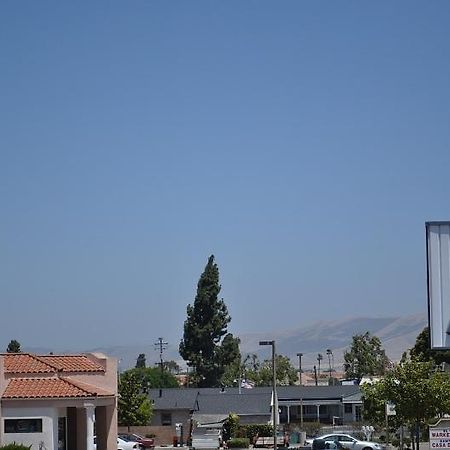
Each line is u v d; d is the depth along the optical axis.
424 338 78.50
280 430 94.00
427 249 32.56
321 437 72.69
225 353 136.62
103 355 60.88
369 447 68.88
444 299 32.31
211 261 138.62
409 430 62.97
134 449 73.50
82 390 52.47
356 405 113.94
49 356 59.50
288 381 174.00
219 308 137.38
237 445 83.81
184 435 103.00
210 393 111.69
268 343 65.69
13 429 50.44
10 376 53.12
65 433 53.94
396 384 54.31
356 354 162.50
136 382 97.00
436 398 53.34
